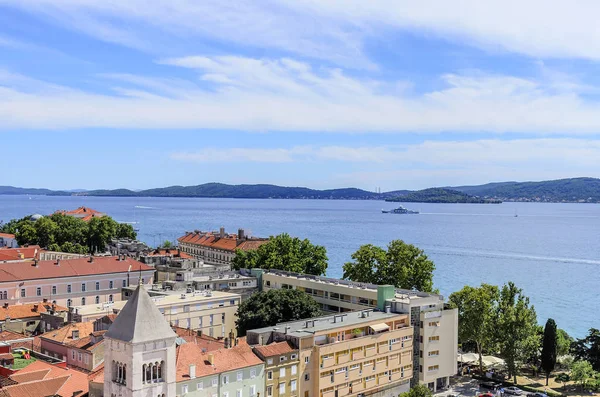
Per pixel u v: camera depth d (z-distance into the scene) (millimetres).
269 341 127312
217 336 162125
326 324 135750
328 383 128125
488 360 166625
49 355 132125
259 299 154125
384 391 140875
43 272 194875
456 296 169000
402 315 146875
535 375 169000
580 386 158375
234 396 112812
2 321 156875
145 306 88125
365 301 158375
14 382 103938
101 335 124312
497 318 163750
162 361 88000
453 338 155125
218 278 190125
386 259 195375
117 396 86812
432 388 151500
